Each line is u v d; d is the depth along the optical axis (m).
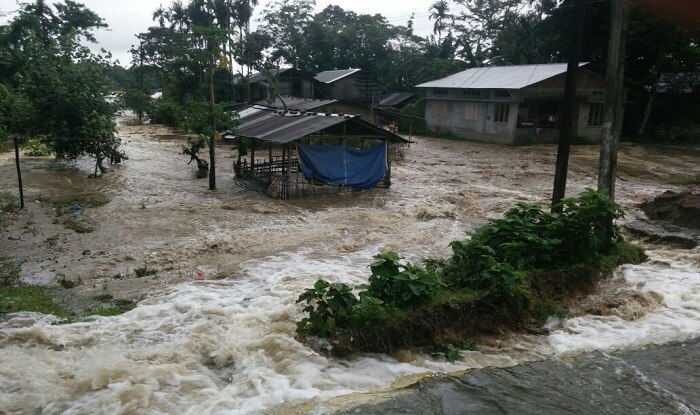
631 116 41.38
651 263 11.49
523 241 9.92
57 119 22.55
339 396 6.49
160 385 6.75
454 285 9.02
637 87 39.88
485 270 8.78
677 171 27.12
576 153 34.19
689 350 7.77
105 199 18.50
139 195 19.36
